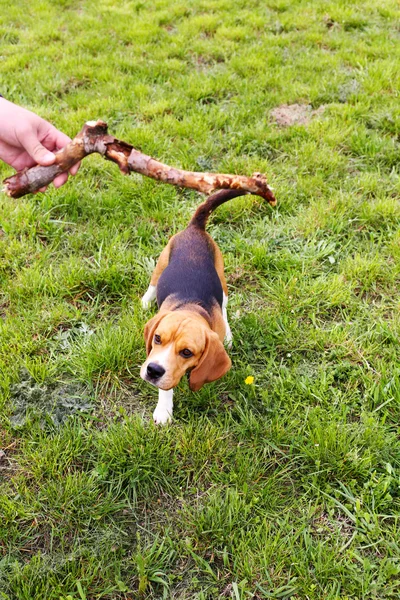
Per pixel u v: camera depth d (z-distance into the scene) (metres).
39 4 2.57
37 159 0.75
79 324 1.13
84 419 0.98
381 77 1.85
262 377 1.05
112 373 1.04
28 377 1.01
